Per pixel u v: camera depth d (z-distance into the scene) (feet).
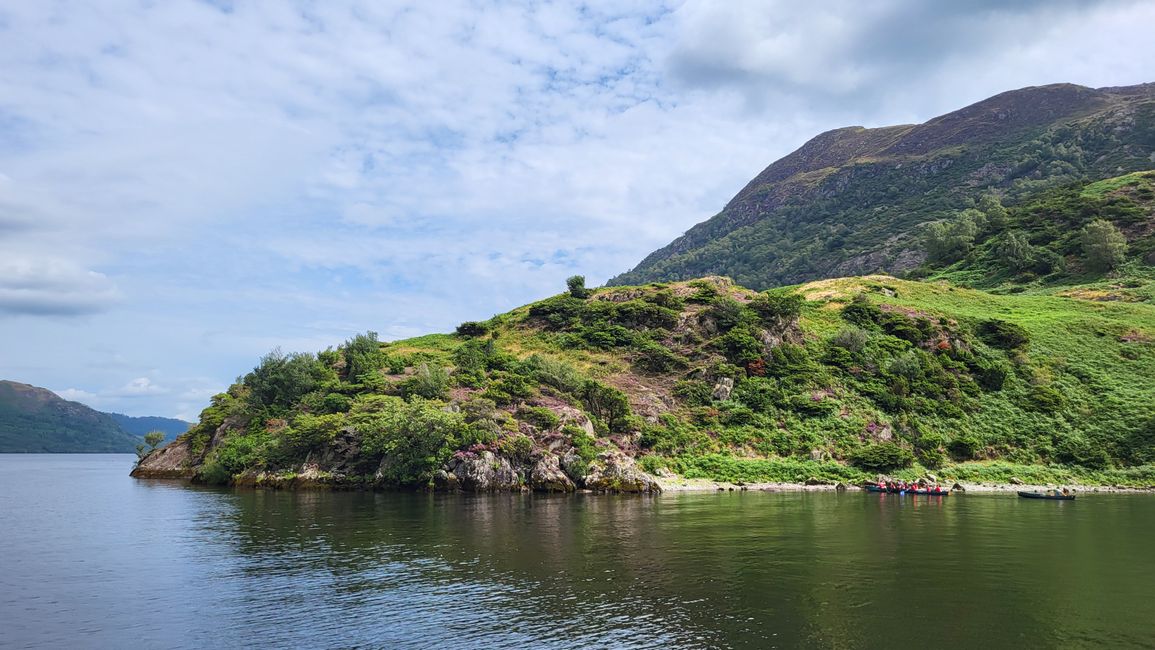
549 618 81.30
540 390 283.18
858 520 157.48
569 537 133.49
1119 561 111.75
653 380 322.14
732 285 432.66
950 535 136.67
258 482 251.60
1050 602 87.25
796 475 250.98
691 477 248.73
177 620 81.82
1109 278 489.67
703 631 76.28
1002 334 356.59
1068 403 308.19
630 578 100.12
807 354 331.16
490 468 226.38
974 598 88.94
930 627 77.30
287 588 95.81
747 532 139.54
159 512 175.42
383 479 233.96
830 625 78.18
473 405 242.78
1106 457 272.31
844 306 399.85
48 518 165.68
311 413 276.82
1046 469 267.80
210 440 320.91
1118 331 367.45
